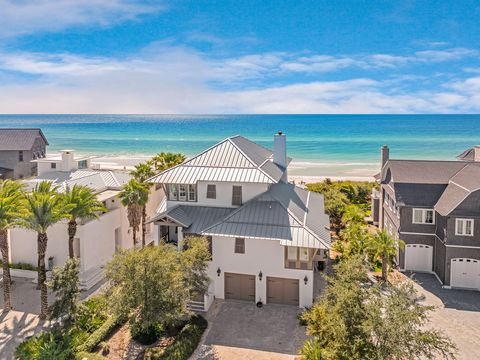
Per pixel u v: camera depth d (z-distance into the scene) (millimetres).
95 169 47625
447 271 30875
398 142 151500
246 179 29859
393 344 15031
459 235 30469
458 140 155875
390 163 37438
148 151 141375
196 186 31234
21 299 28844
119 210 37500
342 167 102562
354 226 36219
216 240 28469
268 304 28281
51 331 22875
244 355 22203
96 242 33469
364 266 19828
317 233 27562
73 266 24141
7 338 23703
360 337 15562
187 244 26297
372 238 32469
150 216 42812
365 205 56625
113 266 21469
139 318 20797
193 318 25484
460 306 27984
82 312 24656
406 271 34438
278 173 34500
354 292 16688
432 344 15891
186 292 21562
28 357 20266
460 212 29812
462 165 35906
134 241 35562
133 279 20344
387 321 15695
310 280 27141
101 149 147250
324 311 19391
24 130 74625
